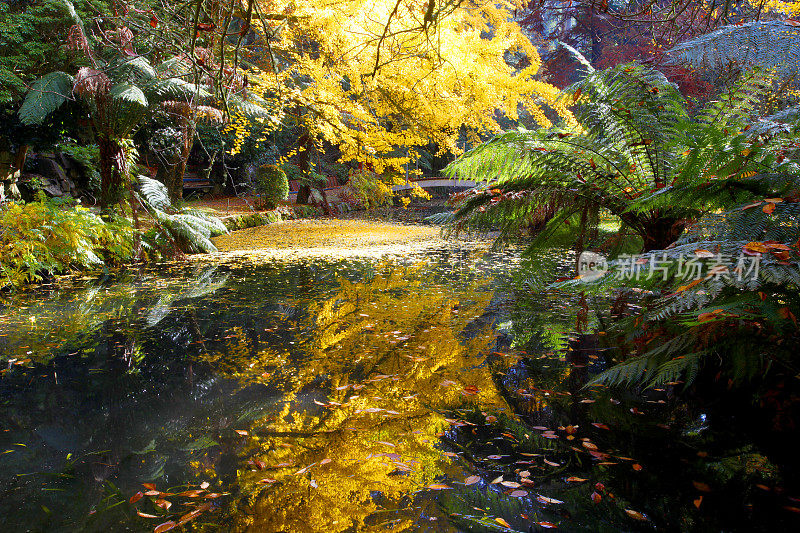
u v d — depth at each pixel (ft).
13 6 28.37
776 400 5.55
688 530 3.66
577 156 9.31
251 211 38.78
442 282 13.98
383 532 3.64
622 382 6.63
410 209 48.55
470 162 9.92
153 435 5.24
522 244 22.27
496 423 5.47
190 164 48.75
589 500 4.06
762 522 3.72
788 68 5.62
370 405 5.94
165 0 7.24
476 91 17.92
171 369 7.34
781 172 6.09
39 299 12.69
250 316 10.46
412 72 17.20
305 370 7.16
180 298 12.51
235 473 4.50
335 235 28.73
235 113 24.11
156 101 22.21
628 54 32.63
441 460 4.70
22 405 6.12
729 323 5.54
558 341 8.32
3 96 25.40
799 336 5.35
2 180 23.81
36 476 4.48
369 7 15.93
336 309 10.92
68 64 27.27
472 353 7.77
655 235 8.91
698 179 6.50
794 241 5.18
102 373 7.22
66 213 17.89
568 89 9.37
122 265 18.33
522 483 4.32
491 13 18.48
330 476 4.43
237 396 6.26
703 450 4.84
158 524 3.77
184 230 21.13
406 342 8.43
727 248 5.27
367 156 20.81
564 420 5.53
